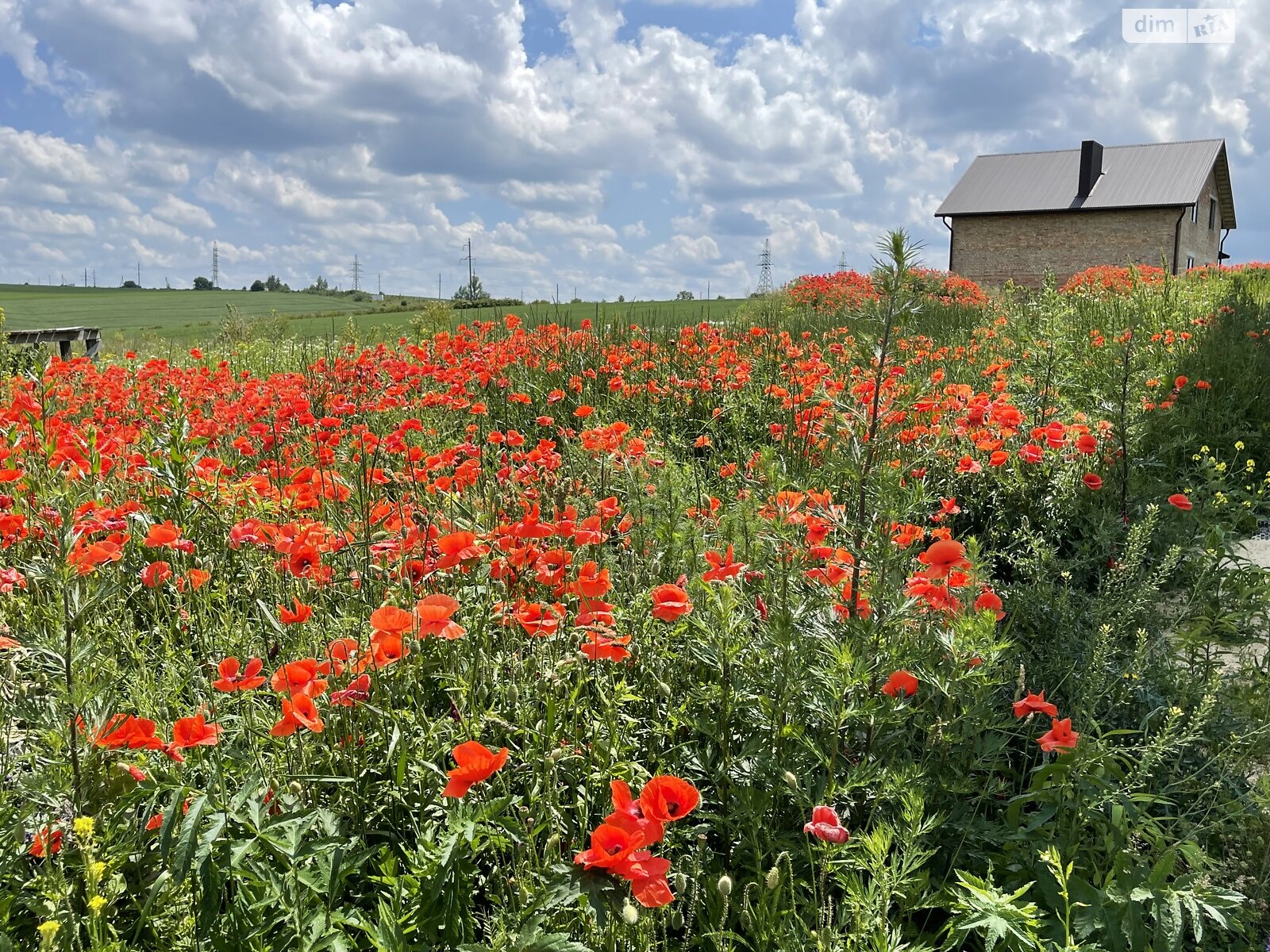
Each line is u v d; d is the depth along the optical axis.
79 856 2.00
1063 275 43.31
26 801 2.16
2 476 3.76
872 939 1.97
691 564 3.62
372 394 6.81
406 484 4.01
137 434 5.09
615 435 4.50
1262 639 3.67
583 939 1.95
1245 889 2.48
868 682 2.65
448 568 2.82
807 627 2.89
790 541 3.06
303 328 29.95
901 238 2.85
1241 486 6.17
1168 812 2.81
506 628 2.91
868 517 2.95
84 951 1.90
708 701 2.75
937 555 2.79
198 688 2.97
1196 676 3.25
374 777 2.39
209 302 79.69
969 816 2.54
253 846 1.93
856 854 2.27
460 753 1.93
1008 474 5.45
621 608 3.06
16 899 1.89
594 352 9.20
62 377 7.49
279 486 4.45
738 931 2.20
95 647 2.57
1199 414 7.17
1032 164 45.81
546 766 2.20
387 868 2.01
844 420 3.09
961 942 2.11
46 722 2.22
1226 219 51.12
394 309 55.78
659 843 2.25
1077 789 2.53
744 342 9.62
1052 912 2.27
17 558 3.63
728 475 5.10
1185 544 4.43
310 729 2.24
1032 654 3.53
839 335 11.02
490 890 2.21
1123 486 5.37
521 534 2.98
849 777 2.41
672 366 8.77
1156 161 43.09
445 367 8.05
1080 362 8.75
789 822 2.54
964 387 5.55
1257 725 2.95
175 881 1.76
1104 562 4.71
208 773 2.21
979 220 45.06
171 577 3.62
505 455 5.91
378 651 2.38
